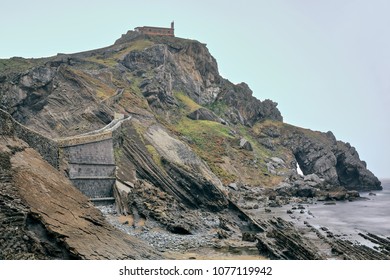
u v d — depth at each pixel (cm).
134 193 7162
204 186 8938
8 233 3209
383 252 6456
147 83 17588
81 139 7250
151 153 9856
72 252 3491
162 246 5388
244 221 8519
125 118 10744
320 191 16138
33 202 3816
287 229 7738
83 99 11625
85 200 4700
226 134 17850
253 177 16112
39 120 10675
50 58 17688
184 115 18462
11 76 11250
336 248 6206
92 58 19612
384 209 12400
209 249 5522
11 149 4441
